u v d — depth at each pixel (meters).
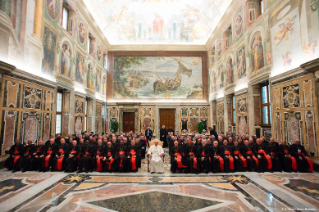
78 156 7.97
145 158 11.16
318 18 6.77
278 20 8.93
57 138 9.44
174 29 20.45
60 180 6.51
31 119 8.38
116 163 7.75
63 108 11.81
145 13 19.75
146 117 20.16
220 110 16.75
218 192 5.45
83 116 13.86
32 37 8.44
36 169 7.63
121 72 20.62
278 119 8.97
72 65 12.19
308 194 5.19
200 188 5.80
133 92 20.53
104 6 16.58
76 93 12.58
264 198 4.96
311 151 7.25
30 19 8.32
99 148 8.10
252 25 11.11
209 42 19.36
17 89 7.57
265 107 10.75
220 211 4.28
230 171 7.68
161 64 20.72
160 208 4.45
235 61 13.35
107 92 20.39
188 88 20.52
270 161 7.59
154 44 20.41
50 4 9.79
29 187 5.75
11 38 7.23
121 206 4.55
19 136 7.73
